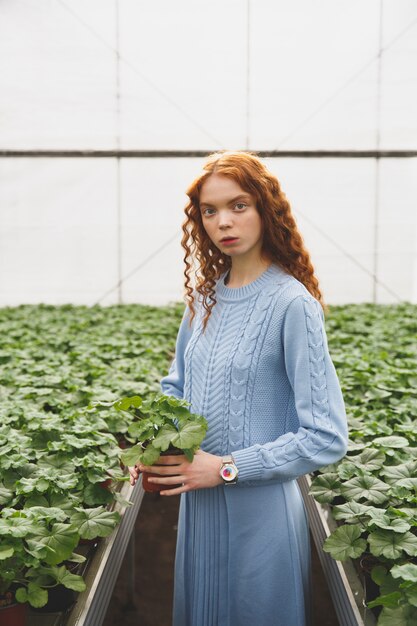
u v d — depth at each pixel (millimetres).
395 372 4871
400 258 10719
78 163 10523
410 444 3385
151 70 10227
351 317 8094
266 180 1975
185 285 2281
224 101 10320
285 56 10172
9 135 10336
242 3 10023
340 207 10633
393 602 1827
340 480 2768
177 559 2264
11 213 10578
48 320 8117
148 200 10641
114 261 10781
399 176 10508
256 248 2061
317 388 1885
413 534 2303
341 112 10328
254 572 2039
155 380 4996
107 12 10023
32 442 3115
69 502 2525
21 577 2016
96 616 2238
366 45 10094
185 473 1911
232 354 1993
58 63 10148
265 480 1960
